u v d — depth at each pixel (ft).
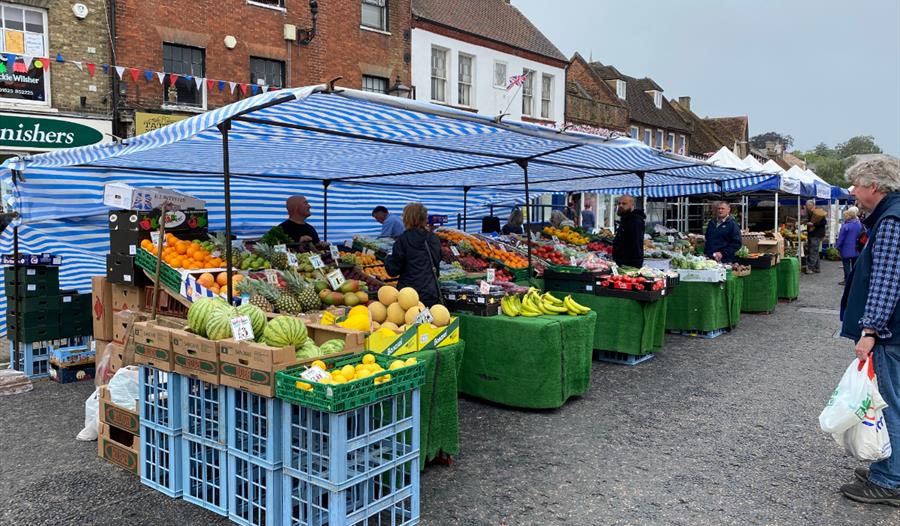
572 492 14.42
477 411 20.34
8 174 26.27
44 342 26.30
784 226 77.92
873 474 13.98
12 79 39.93
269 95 13.23
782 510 13.57
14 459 15.96
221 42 49.11
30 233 28.76
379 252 28.71
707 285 32.12
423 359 13.79
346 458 11.30
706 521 13.08
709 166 29.37
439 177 35.01
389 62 61.62
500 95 76.02
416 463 12.84
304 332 13.15
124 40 44.01
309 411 11.58
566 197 70.38
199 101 48.42
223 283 17.24
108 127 43.80
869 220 13.74
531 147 20.95
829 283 59.26
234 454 12.71
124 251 18.44
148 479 14.47
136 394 15.57
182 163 25.84
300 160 25.52
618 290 25.94
